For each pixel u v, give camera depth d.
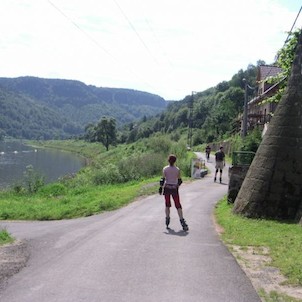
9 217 16.42
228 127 83.50
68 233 10.55
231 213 11.99
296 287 5.91
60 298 5.37
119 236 9.49
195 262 7.09
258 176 11.52
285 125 11.52
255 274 6.52
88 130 167.25
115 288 5.75
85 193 22.58
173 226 10.69
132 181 28.05
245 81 33.50
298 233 9.26
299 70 11.84
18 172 59.47
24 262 7.43
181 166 29.52
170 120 141.12
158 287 5.79
